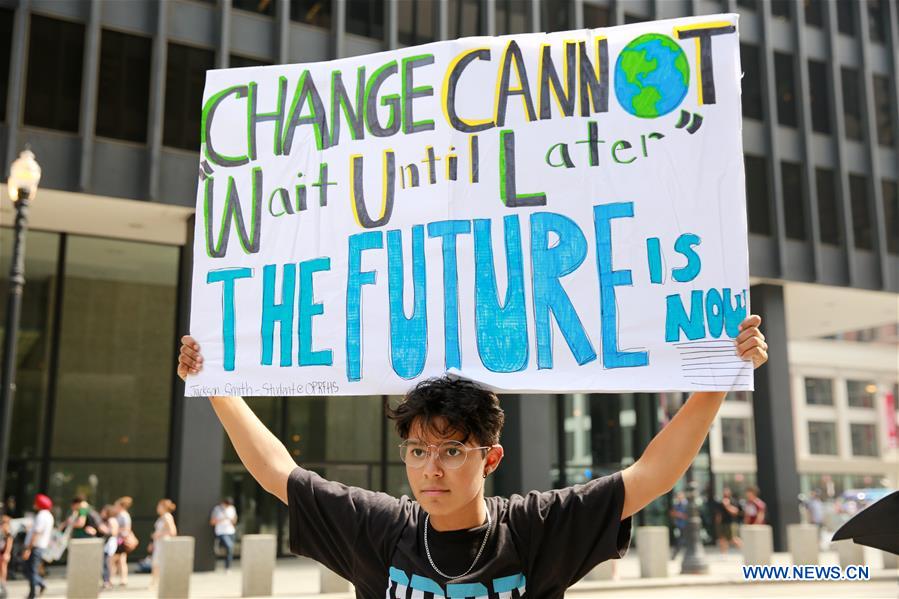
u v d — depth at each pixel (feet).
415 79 10.76
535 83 10.39
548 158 10.19
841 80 91.81
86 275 70.95
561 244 9.96
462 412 7.81
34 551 45.11
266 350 10.55
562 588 8.22
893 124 93.66
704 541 88.74
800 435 229.86
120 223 68.64
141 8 65.16
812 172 87.10
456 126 10.48
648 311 9.58
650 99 10.05
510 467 76.13
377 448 79.00
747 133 85.40
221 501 72.54
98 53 63.36
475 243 10.16
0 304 67.41
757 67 87.35
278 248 10.82
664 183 9.84
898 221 91.97
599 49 10.31
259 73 11.36
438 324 10.07
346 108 10.98
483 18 76.84
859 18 93.45
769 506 82.79
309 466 75.92
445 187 10.37
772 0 90.12
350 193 10.72
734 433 213.87
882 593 47.34
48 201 63.26
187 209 65.31
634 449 87.81
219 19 67.26
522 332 9.85
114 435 69.31
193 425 64.95
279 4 69.77
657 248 9.69
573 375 9.64
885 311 100.48
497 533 8.04
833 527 109.40
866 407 240.53
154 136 63.52
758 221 84.43
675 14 84.48
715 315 9.37
